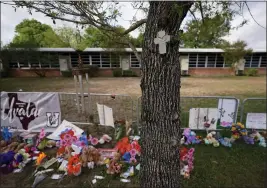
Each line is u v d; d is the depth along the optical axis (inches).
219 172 89.4
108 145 117.7
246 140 116.9
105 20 59.7
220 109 125.5
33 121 131.7
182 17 43.0
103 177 86.1
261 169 91.7
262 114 126.3
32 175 88.7
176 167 59.7
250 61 668.7
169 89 49.2
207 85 403.2
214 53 652.7
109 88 355.3
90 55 631.2
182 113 177.6
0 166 90.4
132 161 94.1
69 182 83.4
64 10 56.6
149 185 61.1
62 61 616.4
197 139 118.6
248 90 332.2
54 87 365.1
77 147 103.6
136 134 131.6
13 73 600.7
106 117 128.8
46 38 807.1
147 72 49.6
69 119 160.4
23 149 104.6
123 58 636.7
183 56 653.3
